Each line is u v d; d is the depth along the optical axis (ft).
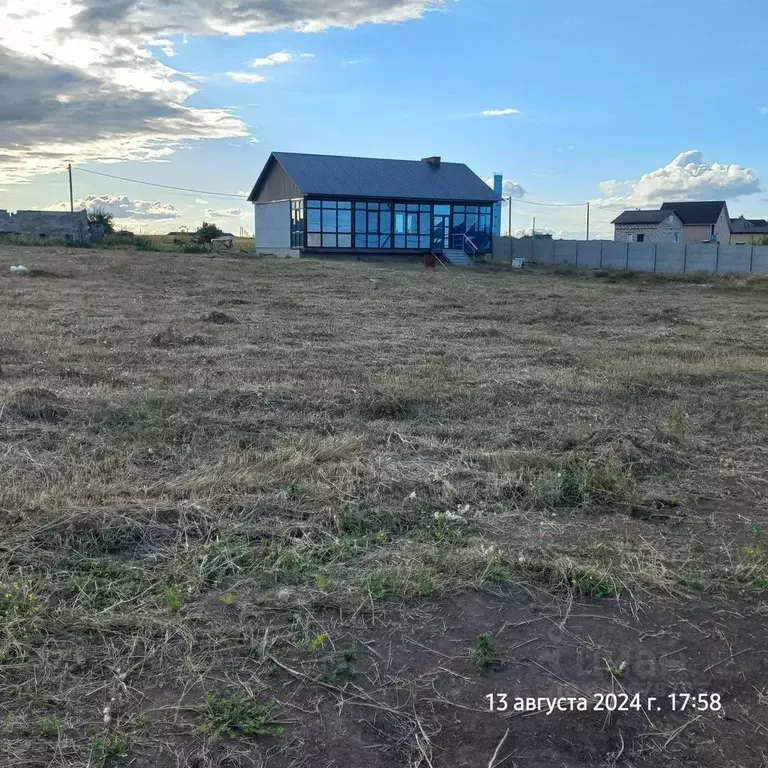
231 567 11.85
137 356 30.27
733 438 21.34
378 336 39.63
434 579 11.71
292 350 33.45
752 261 112.16
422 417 22.35
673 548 13.62
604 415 23.11
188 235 159.02
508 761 8.18
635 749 8.45
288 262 94.99
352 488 15.16
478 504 15.25
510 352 35.96
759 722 8.97
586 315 53.31
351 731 8.51
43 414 19.99
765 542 14.05
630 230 210.18
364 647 10.09
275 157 116.47
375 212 115.55
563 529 14.35
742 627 11.03
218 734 8.30
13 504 13.34
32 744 7.95
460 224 123.75
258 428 19.93
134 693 8.90
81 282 60.80
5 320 38.96
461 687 9.36
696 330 47.70
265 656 9.66
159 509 13.46
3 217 137.28
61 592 10.89
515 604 11.39
